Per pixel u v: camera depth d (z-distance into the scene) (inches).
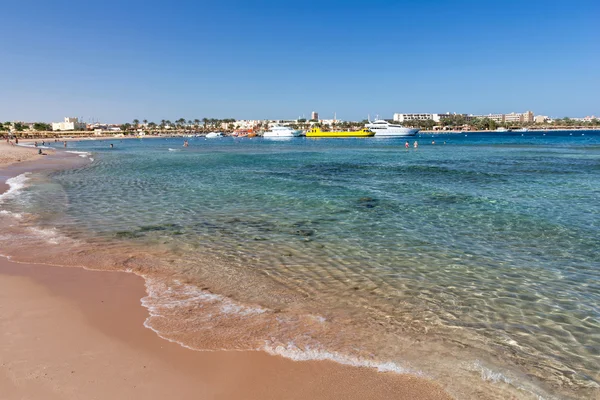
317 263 389.1
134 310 270.1
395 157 2005.4
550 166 1422.2
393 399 180.5
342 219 582.6
